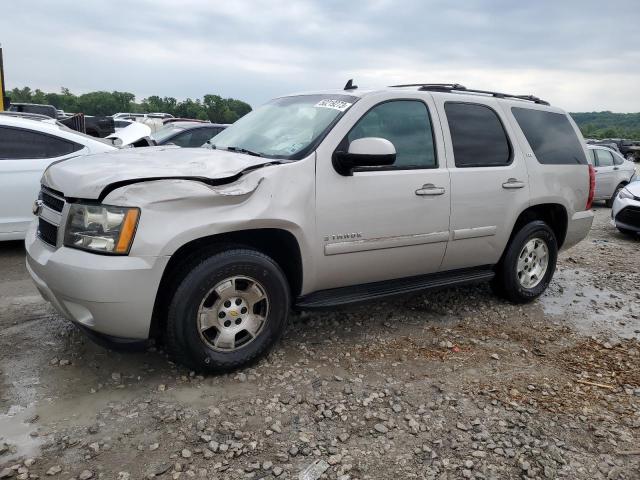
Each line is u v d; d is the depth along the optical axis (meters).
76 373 3.36
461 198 4.27
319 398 3.20
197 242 3.29
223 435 2.79
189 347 3.21
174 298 3.14
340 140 3.70
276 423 2.90
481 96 4.72
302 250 3.52
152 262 2.96
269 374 3.46
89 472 2.46
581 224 5.43
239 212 3.20
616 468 2.71
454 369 3.69
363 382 3.43
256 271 3.36
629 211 9.01
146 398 3.11
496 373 3.67
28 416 2.88
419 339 4.17
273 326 3.52
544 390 3.46
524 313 4.92
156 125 20.81
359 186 3.71
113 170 3.15
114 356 3.59
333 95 4.14
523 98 5.28
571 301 5.39
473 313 4.81
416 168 4.06
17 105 17.45
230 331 3.37
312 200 3.51
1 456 2.55
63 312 3.20
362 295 3.98
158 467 2.53
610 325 4.76
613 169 13.87
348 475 2.55
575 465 2.72
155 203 2.99
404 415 3.07
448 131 4.31
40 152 6.08
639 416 3.20
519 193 4.71
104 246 2.94
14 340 3.79
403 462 2.67
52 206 3.38
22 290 4.85
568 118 5.47
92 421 2.87
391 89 4.09
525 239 4.89
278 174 3.40
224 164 3.37
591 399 3.38
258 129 4.23
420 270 4.29
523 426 3.02
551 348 4.16
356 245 3.74
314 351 3.85
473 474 2.61
